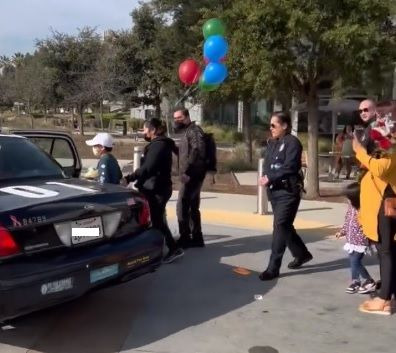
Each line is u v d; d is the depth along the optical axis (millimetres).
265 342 4688
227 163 19078
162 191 6867
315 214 10453
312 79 12227
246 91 13727
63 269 4293
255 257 7434
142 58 29891
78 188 4992
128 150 24531
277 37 10820
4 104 47219
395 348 4617
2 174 5125
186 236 7684
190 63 10125
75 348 4512
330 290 6102
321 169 19266
